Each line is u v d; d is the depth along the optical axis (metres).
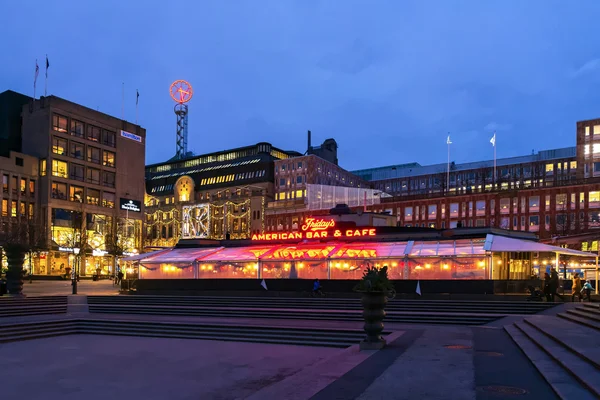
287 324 27.86
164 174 146.88
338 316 31.11
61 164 97.25
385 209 105.38
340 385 13.10
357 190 109.69
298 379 14.01
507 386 12.75
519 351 18.23
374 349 18.91
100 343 25.56
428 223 100.19
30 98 105.38
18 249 41.59
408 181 142.12
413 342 20.69
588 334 19.27
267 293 45.53
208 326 28.05
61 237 94.62
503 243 40.44
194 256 52.25
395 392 12.25
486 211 94.56
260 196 120.19
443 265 41.69
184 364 19.64
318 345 23.86
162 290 50.62
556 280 35.03
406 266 42.88
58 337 28.14
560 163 117.75
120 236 104.31
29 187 92.75
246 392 15.35
